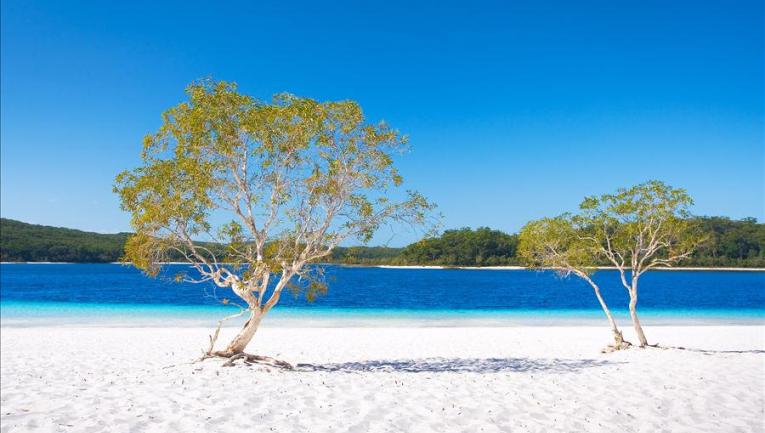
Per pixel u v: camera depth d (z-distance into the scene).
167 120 14.13
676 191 19.28
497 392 11.82
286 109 14.02
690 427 9.39
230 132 14.06
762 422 9.70
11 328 27.75
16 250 153.50
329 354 19.75
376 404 10.59
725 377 13.45
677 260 19.39
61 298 49.50
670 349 18.81
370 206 14.74
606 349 19.75
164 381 12.52
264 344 22.41
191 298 50.16
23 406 10.29
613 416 10.02
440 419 9.68
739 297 55.38
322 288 15.32
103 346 21.08
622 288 72.25
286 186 14.57
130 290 61.00
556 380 13.26
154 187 13.55
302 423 9.27
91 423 9.14
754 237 113.81
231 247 14.31
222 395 11.09
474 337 25.05
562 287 74.56
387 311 39.56
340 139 14.60
